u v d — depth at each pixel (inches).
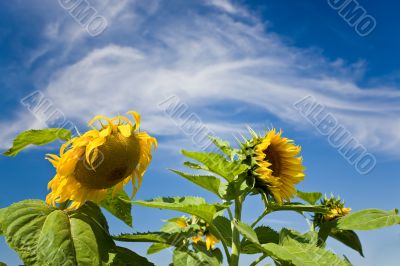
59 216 34.5
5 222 32.8
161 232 44.8
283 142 49.5
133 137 38.4
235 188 46.6
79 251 32.5
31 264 31.1
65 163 36.2
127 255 39.8
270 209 48.1
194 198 47.4
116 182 38.8
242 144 47.7
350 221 50.5
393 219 47.7
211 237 56.5
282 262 44.1
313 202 57.4
